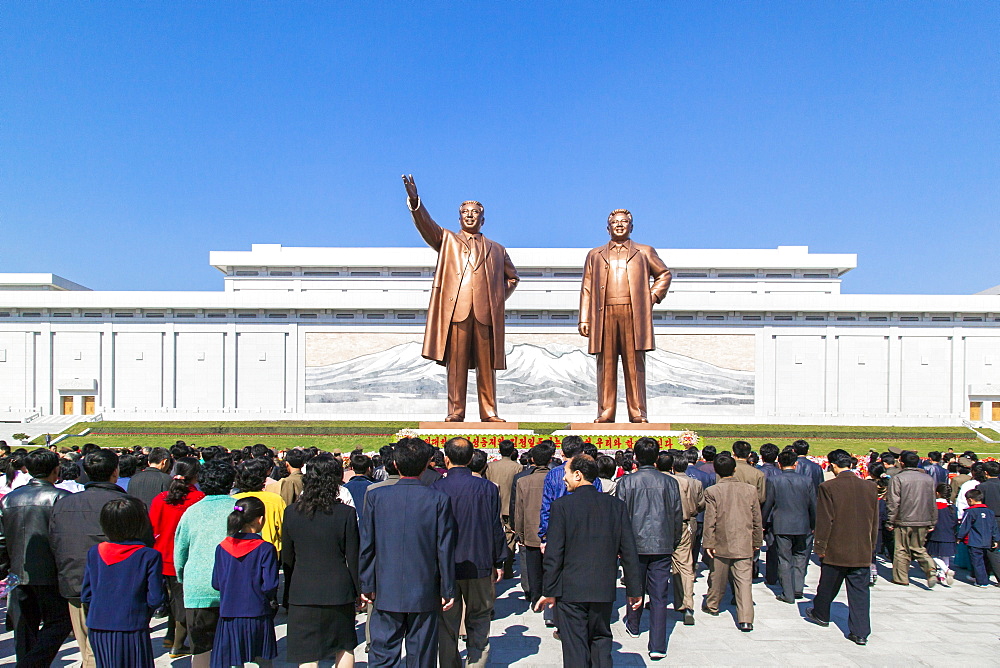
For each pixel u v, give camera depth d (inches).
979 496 402.0
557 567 224.1
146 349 1978.3
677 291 2237.9
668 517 280.7
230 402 1957.4
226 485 245.0
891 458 495.2
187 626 239.8
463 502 254.7
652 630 276.1
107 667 209.5
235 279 2244.1
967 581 415.5
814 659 272.5
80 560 241.3
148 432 1664.6
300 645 217.5
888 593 382.9
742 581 313.1
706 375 1951.3
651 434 588.7
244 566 219.6
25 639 253.6
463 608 286.5
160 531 272.5
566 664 224.2
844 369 1962.4
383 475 356.2
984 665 266.5
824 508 305.7
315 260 2220.7
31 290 2283.5
